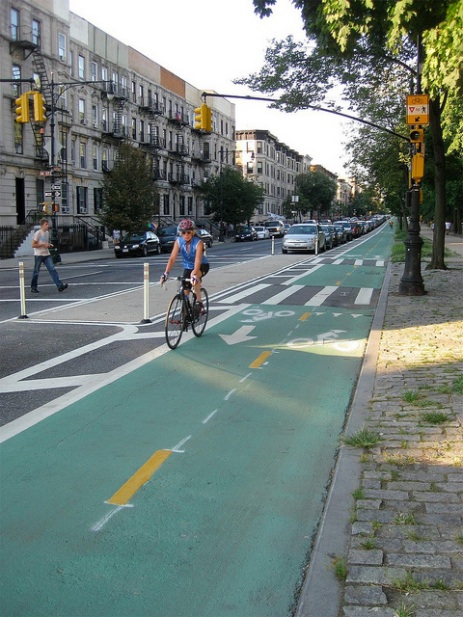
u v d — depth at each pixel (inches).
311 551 141.3
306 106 732.0
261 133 3806.6
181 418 235.5
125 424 228.7
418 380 272.2
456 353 321.7
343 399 260.2
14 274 943.7
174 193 2502.5
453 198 1707.7
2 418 235.8
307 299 574.9
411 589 118.8
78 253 1608.0
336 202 5649.6
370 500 157.4
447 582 120.6
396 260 1005.2
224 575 132.3
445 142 924.6
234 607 121.9
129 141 2047.2
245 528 152.5
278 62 743.1
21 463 192.9
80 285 723.4
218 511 161.5
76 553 141.1
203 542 145.9
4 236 1419.8
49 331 416.5
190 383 283.9
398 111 978.7
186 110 2615.7
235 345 367.6
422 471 174.9
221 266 997.8
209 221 2775.6
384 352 332.5
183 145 2539.4
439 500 156.3
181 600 124.0
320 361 327.9
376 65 719.7
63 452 201.8
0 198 1435.8
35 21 1537.9
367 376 284.4
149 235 1553.9
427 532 140.3
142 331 413.4
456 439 198.7
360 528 143.1
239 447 206.2
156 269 988.6
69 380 289.9
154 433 219.3
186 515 159.2
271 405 251.9
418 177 546.3
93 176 1862.7
